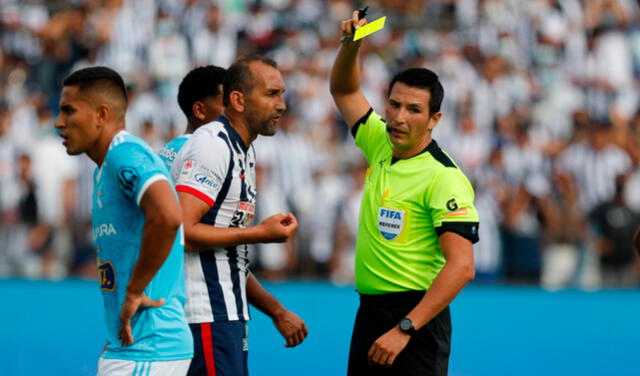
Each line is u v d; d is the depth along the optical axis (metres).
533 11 39.47
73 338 22.39
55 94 33.88
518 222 29.92
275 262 28.50
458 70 36.38
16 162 28.78
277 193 29.73
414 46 37.00
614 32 39.69
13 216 28.14
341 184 30.44
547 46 38.78
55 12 35.03
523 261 29.59
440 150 13.31
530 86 37.16
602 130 33.97
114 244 11.20
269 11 36.19
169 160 13.76
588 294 25.31
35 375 21.95
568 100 37.28
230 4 36.03
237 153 12.95
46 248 27.98
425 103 12.89
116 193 11.14
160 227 10.62
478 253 29.36
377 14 37.69
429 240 13.05
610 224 30.67
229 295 13.00
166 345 11.22
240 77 13.04
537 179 31.64
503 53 37.91
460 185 12.83
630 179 33.03
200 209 12.51
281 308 14.36
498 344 23.58
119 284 11.20
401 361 13.05
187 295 12.73
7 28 34.38
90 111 11.29
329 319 23.27
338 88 14.56
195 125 14.41
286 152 30.53
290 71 34.41
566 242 30.23
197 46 34.75
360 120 14.37
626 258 30.47
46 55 34.31
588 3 40.28
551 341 23.91
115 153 11.06
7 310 22.30
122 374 11.09
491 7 39.25
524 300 24.11
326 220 29.34
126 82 33.09
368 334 13.28
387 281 13.12
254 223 29.30
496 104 35.84
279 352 22.03
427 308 12.26
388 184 13.29
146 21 34.94
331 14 37.09
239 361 13.06
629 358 24.23
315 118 33.25
